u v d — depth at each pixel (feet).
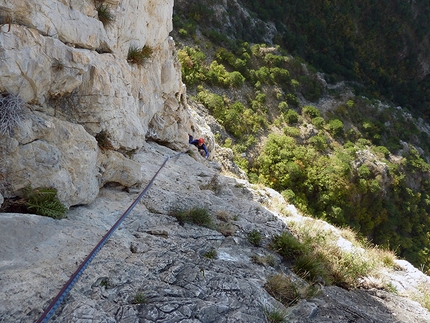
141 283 10.93
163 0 25.93
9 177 11.70
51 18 13.51
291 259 17.87
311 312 13.29
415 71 172.45
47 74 12.84
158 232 14.96
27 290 8.88
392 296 19.03
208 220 17.61
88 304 9.12
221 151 54.24
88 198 14.55
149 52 24.20
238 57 117.50
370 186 102.53
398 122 134.72
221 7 125.49
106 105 15.92
